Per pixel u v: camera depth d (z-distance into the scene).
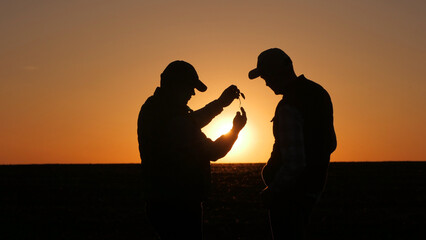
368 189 21.02
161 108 4.52
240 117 4.89
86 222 12.05
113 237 9.96
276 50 4.54
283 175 4.15
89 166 54.22
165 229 4.54
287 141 4.18
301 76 4.49
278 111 4.36
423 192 19.64
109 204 16.31
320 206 15.01
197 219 4.53
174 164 4.43
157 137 4.46
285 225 4.32
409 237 9.92
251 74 4.64
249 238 9.78
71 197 18.72
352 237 9.90
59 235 10.20
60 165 58.66
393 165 47.00
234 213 13.59
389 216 12.82
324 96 4.45
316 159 4.29
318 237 9.91
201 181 4.49
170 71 4.67
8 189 22.48
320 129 4.32
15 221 12.26
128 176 33.88
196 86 4.77
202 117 5.32
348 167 42.44
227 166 57.81
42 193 20.39
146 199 4.55
